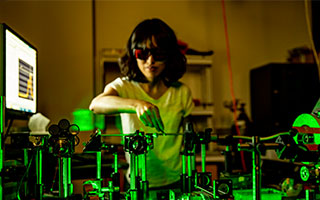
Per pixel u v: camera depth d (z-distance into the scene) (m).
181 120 1.44
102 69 2.52
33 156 0.91
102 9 2.85
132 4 2.91
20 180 0.97
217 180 0.76
